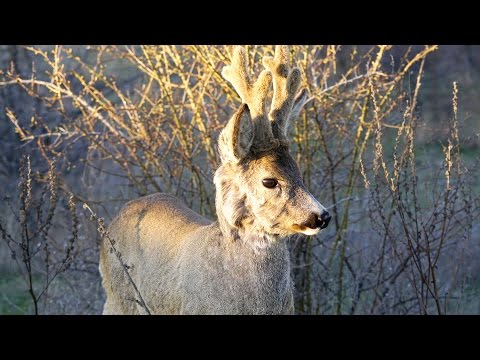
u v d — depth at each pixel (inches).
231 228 269.4
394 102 361.1
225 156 265.4
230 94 366.3
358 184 390.6
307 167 365.7
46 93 523.2
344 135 381.7
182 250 289.3
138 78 474.9
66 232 411.8
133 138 375.6
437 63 673.0
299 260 369.7
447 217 313.6
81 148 486.6
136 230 316.2
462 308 374.6
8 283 436.5
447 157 293.6
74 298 392.8
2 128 511.8
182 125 382.0
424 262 360.2
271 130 264.7
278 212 260.8
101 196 430.3
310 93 365.1
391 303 354.6
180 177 376.8
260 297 269.3
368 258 378.9
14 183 482.0
